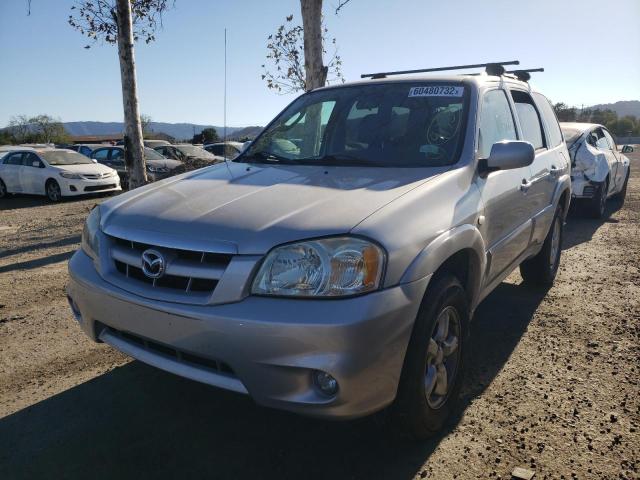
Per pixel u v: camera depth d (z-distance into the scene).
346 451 2.72
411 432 2.62
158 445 2.78
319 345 2.18
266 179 3.09
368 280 2.26
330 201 2.60
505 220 3.54
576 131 9.42
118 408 3.15
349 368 2.19
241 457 2.68
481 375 3.52
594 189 9.02
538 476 2.51
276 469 2.58
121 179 17.55
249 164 3.62
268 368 2.25
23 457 2.69
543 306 4.83
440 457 2.66
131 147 10.49
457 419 3.00
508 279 5.66
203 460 2.65
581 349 3.92
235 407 3.15
